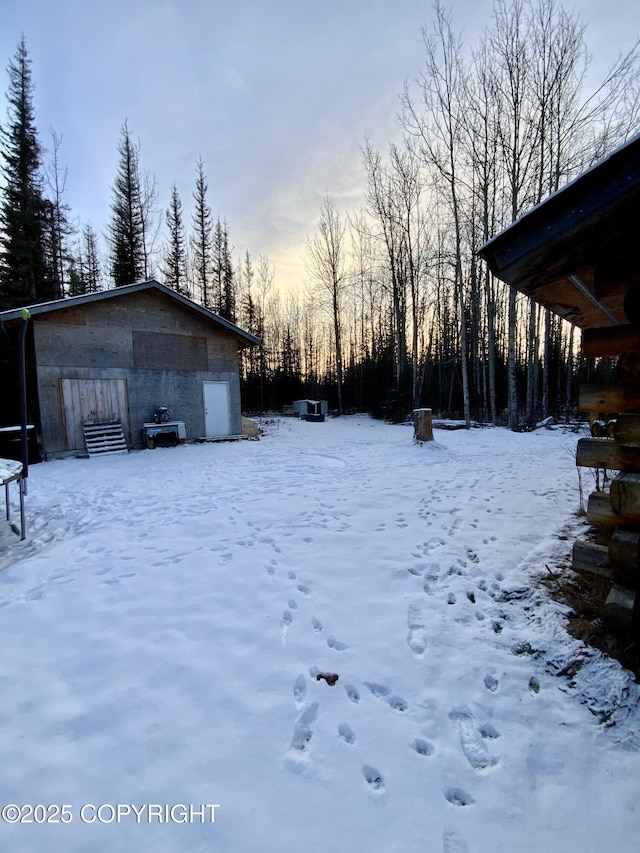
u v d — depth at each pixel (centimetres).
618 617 225
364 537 401
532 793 157
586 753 173
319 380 3372
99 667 224
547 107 1381
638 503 214
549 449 929
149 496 584
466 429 1392
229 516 473
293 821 145
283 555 363
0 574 334
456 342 2483
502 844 139
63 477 729
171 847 136
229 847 136
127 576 328
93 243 2475
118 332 1045
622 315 295
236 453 979
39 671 220
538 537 387
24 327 557
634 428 215
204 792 155
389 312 2683
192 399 1192
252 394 2873
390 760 170
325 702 201
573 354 1897
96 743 176
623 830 143
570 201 188
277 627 261
